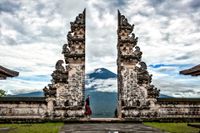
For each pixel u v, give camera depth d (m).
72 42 29.89
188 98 30.25
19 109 27.73
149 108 29.45
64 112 28.55
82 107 28.80
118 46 31.38
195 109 29.81
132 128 22.14
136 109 29.38
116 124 26.41
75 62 29.62
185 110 29.70
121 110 29.31
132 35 30.69
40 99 28.42
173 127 22.53
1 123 26.95
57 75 29.03
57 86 28.84
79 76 29.34
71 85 29.12
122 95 29.55
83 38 30.00
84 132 19.27
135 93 29.70
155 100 29.59
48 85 28.84
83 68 29.53
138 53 30.33
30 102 28.05
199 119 29.39
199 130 19.36
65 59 29.61
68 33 30.05
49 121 27.72
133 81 29.91
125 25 30.77
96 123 27.41
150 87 29.84
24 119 27.44
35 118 27.67
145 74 30.02
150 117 29.17
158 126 23.70
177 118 29.20
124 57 30.20
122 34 30.70
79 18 30.39
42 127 22.45
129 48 30.48
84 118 28.59
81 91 29.12
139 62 30.30
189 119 29.30
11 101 27.67
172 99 29.88
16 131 19.45
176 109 29.69
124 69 30.08
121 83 29.84
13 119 27.27
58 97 28.70
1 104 27.52
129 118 28.77
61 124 25.97
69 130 20.52
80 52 29.80
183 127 22.47
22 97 28.08
